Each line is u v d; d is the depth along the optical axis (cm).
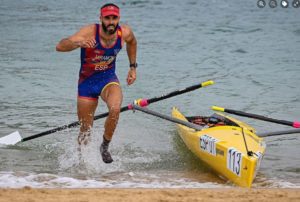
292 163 2553
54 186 2042
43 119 3259
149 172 2356
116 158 2564
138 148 2761
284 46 5834
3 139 2706
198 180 2248
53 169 2358
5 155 2567
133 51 2456
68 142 2831
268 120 2680
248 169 2086
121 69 4709
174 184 2158
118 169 2388
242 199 1680
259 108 3616
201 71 4675
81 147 2497
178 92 2697
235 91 4053
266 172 2398
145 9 8250
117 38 2284
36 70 4550
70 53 5297
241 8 8456
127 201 1620
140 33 6438
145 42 5925
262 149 2317
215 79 4409
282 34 6519
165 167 2450
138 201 1622
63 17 7462
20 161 2473
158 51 5459
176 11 8119
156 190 1809
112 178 2228
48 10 8075
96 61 2309
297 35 6456
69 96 3797
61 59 5028
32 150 2672
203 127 2611
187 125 2620
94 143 2611
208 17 7675
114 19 2212
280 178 2302
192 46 5778
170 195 1722
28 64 4772
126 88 4078
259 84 4259
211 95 3931
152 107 3622
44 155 2586
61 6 8488
